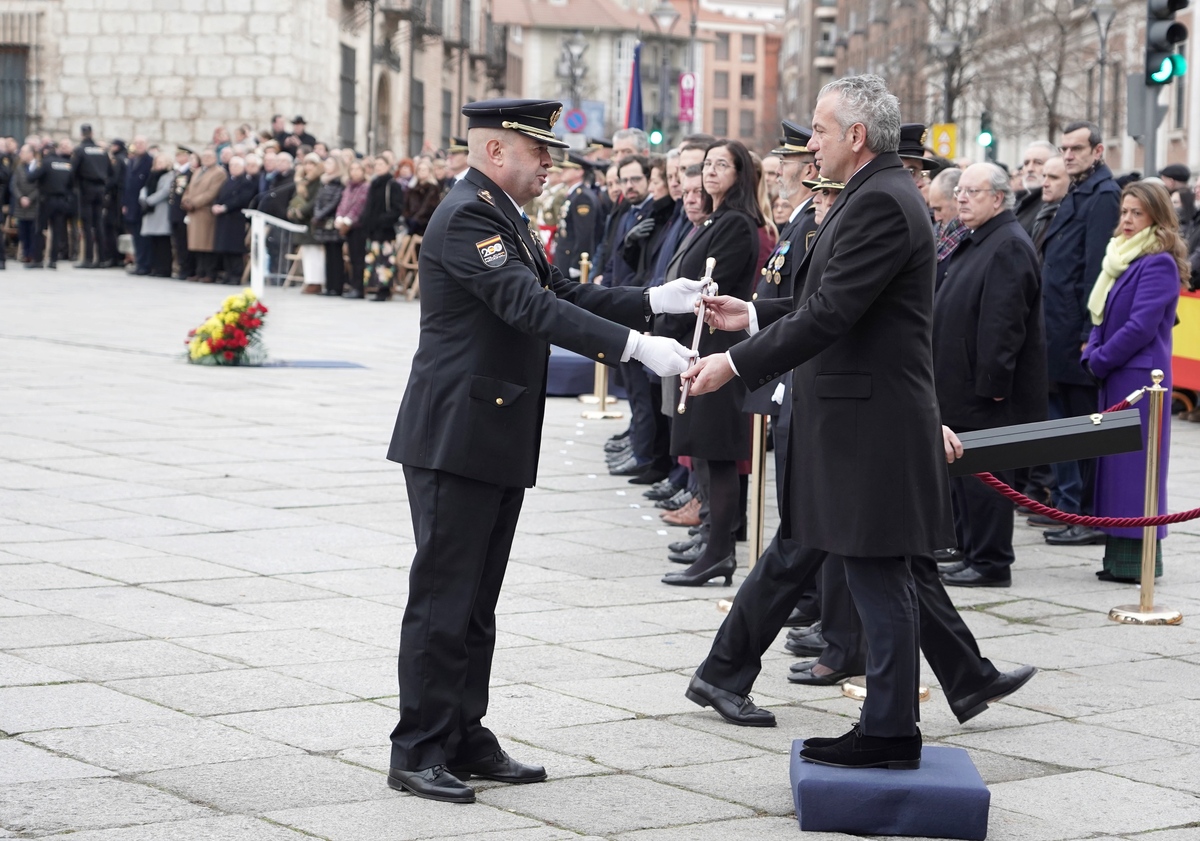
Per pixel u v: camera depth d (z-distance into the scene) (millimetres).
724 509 7094
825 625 5738
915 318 4398
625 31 105062
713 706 5188
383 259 23578
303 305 22391
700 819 4254
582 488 9586
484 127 4535
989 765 4855
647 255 9688
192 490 8844
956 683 5152
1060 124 31094
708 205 7371
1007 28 32188
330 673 5465
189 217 25156
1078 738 5133
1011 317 7320
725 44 140875
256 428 11188
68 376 13578
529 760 4723
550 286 4855
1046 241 9078
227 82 31359
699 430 6973
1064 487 8758
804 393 4531
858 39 74188
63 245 29281
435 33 41969
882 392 4379
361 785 4398
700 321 4863
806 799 4191
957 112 35688
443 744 4422
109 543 7441
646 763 4734
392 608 6414
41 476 9070
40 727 4766
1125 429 5371
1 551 7191
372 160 24000
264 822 4059
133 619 6090
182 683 5281
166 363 14883
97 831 3938
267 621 6145
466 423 4418
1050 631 6590
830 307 4266
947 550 4508
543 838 4043
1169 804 4484
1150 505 6781
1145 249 7676
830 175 4488
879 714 4348
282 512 8336
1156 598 7223
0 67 31953
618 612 6598
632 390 9648
